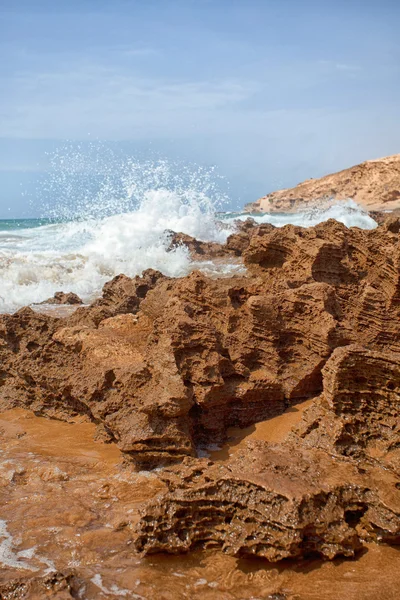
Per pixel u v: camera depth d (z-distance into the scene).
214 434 7.26
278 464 5.61
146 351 7.80
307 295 8.09
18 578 4.88
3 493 6.53
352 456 6.08
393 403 6.34
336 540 5.02
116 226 24.31
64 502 6.25
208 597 4.75
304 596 4.69
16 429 8.48
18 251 24.11
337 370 6.34
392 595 4.62
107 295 13.55
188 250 22.39
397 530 5.12
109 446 7.68
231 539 5.24
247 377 7.69
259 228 22.56
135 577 5.03
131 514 5.96
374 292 8.80
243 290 8.91
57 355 9.01
